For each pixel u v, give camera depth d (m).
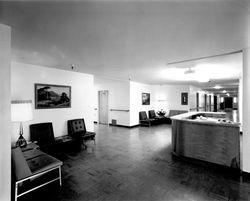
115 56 2.97
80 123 4.57
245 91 2.55
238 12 1.46
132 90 7.23
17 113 2.46
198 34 1.98
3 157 1.57
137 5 1.37
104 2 1.33
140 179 2.50
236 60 3.21
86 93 4.96
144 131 6.31
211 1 1.30
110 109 7.77
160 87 8.89
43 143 3.38
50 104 4.00
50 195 2.09
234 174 2.68
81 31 1.90
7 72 1.63
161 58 3.10
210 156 3.05
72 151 3.87
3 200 1.58
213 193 2.12
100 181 2.44
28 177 1.94
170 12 1.48
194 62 3.39
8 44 1.66
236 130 2.78
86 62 3.44
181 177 2.56
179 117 3.86
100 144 4.49
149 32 1.93
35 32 1.91
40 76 3.80
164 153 3.74
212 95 15.30
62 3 1.34
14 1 1.29
